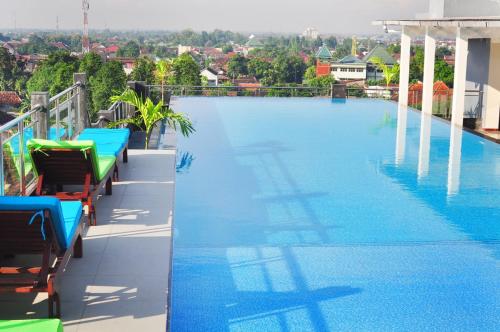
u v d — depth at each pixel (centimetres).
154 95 1828
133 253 486
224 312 427
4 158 544
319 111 1619
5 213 356
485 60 1497
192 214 674
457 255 549
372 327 407
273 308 433
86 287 420
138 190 680
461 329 406
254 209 696
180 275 495
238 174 874
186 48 13662
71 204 474
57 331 275
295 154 1024
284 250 558
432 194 773
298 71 8825
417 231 620
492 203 730
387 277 495
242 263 523
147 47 11738
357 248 565
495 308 439
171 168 791
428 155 1027
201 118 1458
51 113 754
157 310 388
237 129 1290
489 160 987
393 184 823
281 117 1490
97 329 361
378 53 8375
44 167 565
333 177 861
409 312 430
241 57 8888
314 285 476
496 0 1524
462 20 1170
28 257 466
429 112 1544
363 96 1988
